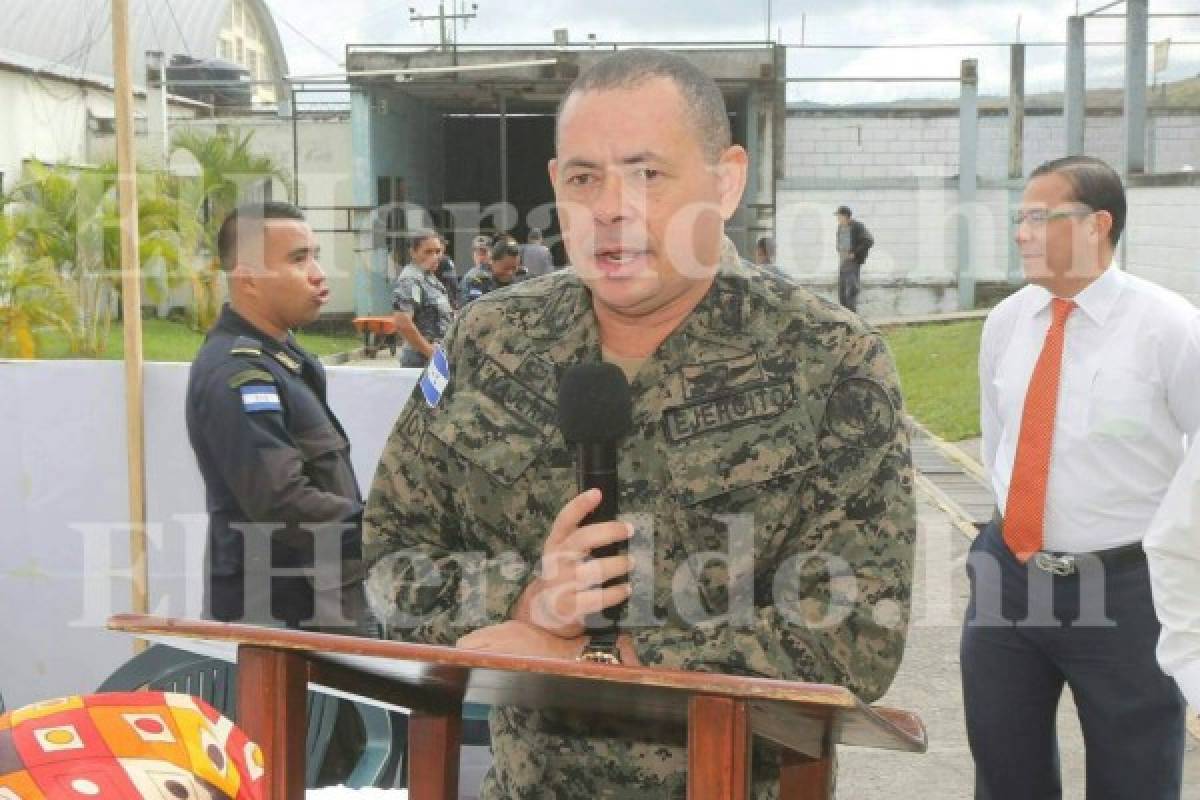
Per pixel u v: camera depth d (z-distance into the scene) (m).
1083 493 3.10
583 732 1.61
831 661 1.50
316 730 3.00
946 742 4.59
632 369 1.65
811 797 1.49
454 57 20.17
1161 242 12.40
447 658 1.18
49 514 4.27
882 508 1.55
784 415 1.58
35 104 20.00
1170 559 2.16
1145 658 3.07
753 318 1.62
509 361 1.70
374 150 20.77
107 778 0.90
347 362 16.03
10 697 4.34
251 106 22.02
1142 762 3.11
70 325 13.41
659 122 1.54
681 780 1.59
